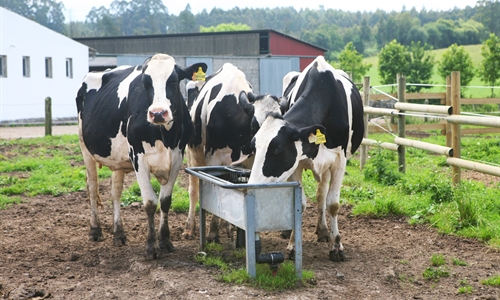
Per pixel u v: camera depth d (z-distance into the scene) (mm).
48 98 19719
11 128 25875
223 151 7355
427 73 34812
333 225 6312
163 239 6688
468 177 10898
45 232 7809
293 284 5312
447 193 8555
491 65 30016
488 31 107812
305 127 5734
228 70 7648
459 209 7492
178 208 8953
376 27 134500
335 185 6398
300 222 5414
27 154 15289
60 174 12000
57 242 7309
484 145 14531
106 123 6898
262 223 5332
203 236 6508
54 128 25719
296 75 8070
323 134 5469
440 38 105125
